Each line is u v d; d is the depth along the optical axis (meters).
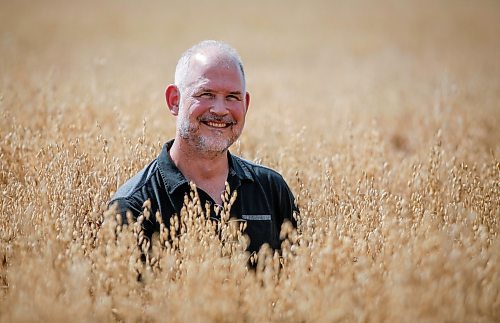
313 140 8.45
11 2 53.81
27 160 6.03
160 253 3.95
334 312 3.26
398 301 3.34
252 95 15.30
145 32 41.31
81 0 59.25
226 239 4.23
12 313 3.41
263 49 35.38
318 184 6.11
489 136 9.85
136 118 8.77
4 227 4.64
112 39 36.44
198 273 3.61
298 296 3.56
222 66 4.58
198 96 4.53
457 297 3.37
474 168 6.06
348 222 4.64
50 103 8.66
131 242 3.89
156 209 4.43
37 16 45.91
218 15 53.94
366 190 5.34
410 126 11.46
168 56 29.08
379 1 63.69
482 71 20.97
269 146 7.69
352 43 38.25
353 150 7.32
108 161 5.61
